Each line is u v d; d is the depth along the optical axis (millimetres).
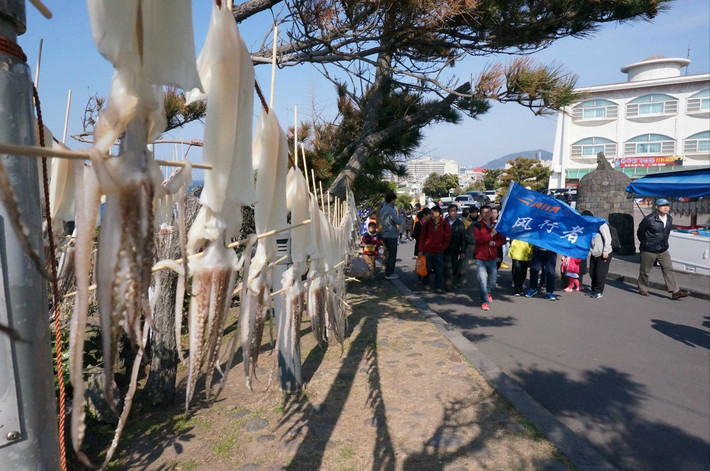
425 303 8180
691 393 4672
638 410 4312
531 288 9438
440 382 4570
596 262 9211
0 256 1140
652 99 40000
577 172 43781
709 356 5766
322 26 4613
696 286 9828
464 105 7898
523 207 8406
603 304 8633
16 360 1193
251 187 1201
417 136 9375
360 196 10180
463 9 4887
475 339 6477
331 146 9508
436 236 9789
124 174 794
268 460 3225
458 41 6074
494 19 5480
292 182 1968
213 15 1100
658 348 6074
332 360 5156
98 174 746
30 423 1232
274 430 3617
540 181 52375
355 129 9516
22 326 1196
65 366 3264
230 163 1115
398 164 10508
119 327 811
